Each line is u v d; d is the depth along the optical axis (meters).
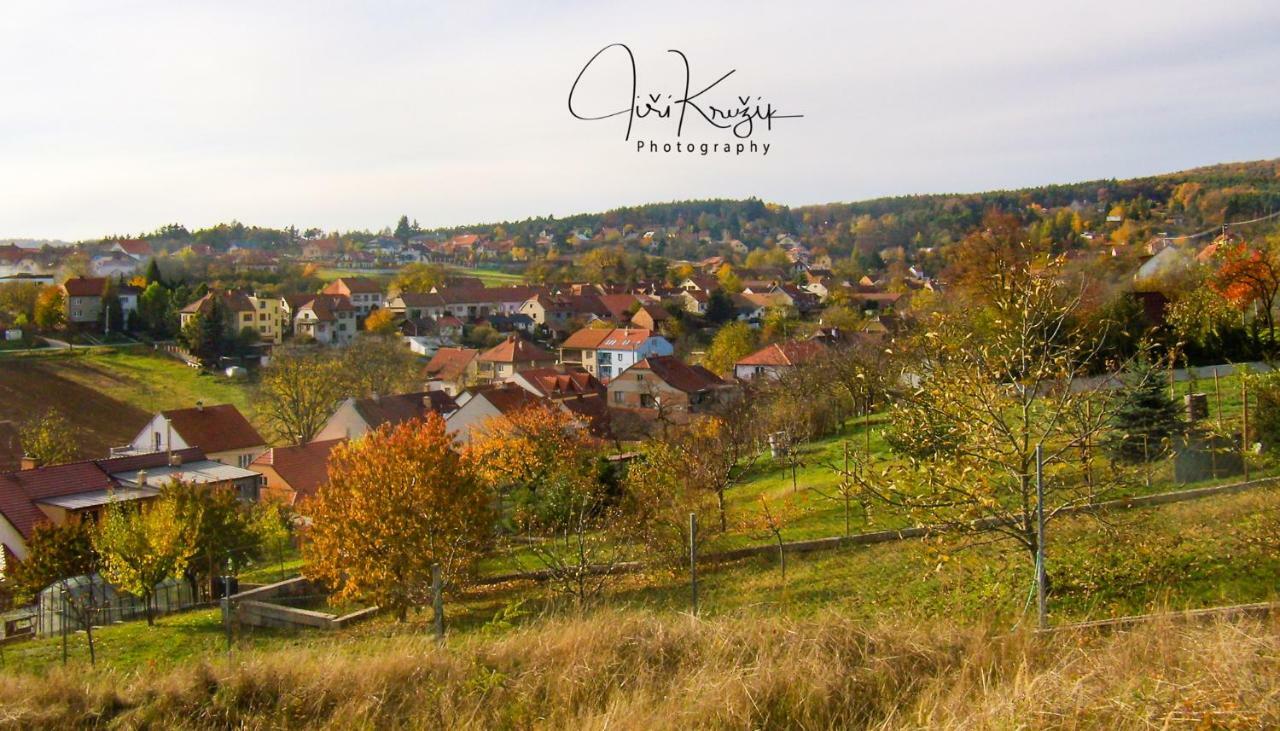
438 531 20.48
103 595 23.58
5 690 9.55
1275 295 41.78
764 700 8.30
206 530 24.95
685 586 19.70
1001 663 8.79
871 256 163.00
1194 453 20.00
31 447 47.41
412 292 110.44
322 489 21.91
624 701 8.52
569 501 25.23
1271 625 9.02
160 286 90.75
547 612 17.06
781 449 35.16
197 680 9.57
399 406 51.03
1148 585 13.43
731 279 127.38
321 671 9.70
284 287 115.75
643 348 78.56
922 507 13.05
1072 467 13.45
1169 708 7.05
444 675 9.56
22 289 86.88
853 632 9.55
